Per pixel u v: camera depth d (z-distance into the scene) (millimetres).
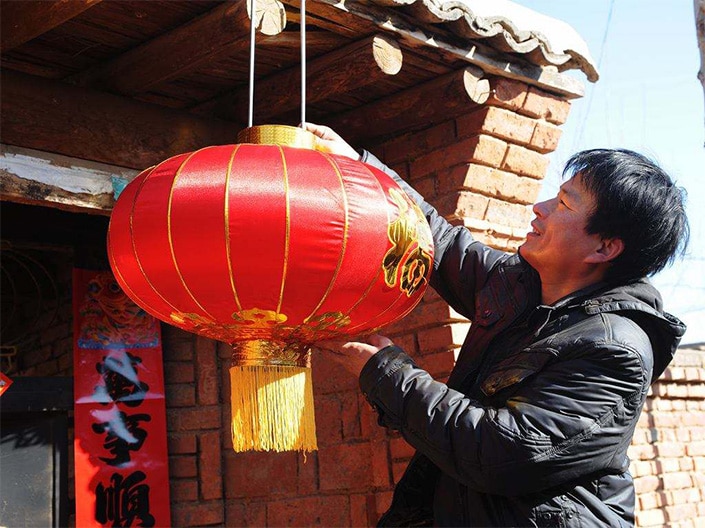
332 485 3539
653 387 5320
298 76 2965
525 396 1732
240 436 1804
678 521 5188
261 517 3707
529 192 3457
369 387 1820
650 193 1829
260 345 1822
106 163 2895
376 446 3377
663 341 1863
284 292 1688
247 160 1716
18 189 2682
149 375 3834
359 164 1823
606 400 1695
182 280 1692
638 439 5121
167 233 1671
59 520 3693
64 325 4531
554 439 1659
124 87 2924
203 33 2559
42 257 4711
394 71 2803
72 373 4379
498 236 3375
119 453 3695
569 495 1738
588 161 1901
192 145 3109
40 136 2744
